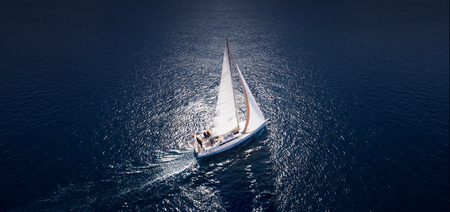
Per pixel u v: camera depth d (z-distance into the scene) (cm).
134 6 19175
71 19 14538
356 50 9425
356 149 4562
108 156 4409
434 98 6147
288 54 9006
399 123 5228
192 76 7294
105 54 9062
